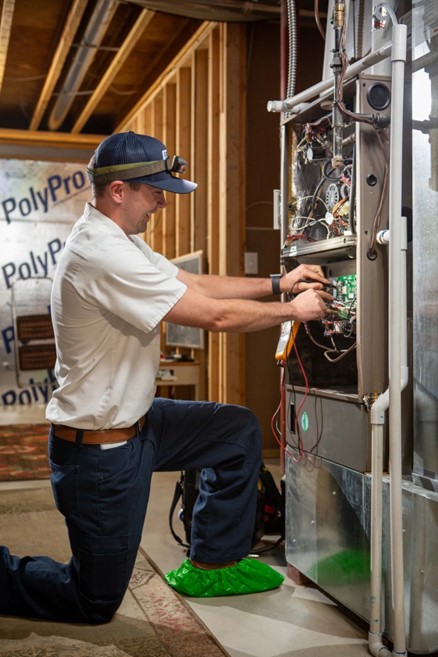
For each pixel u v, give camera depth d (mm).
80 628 2199
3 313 8141
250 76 4953
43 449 5180
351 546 2197
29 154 8203
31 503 3650
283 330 2510
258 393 4961
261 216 4988
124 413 2146
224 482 2414
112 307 2062
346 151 2352
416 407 2004
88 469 2131
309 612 2330
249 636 2152
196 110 5648
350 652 2043
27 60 6805
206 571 2479
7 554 2322
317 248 2303
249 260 4922
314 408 2404
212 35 5207
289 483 2586
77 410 2139
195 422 2387
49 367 8273
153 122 6949
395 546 1915
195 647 2064
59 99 6941
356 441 2164
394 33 1864
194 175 5676
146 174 2094
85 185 8383
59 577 2230
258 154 4980
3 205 8125
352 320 2232
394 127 1877
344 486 2234
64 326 2127
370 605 2037
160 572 2658
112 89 7539
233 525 2420
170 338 6332
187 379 5598
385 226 2121
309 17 4258
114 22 5938
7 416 6996
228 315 2080
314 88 2342
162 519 3389
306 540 2467
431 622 1934
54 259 8281
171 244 6637
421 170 1956
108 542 2143
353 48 2453
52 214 8273
